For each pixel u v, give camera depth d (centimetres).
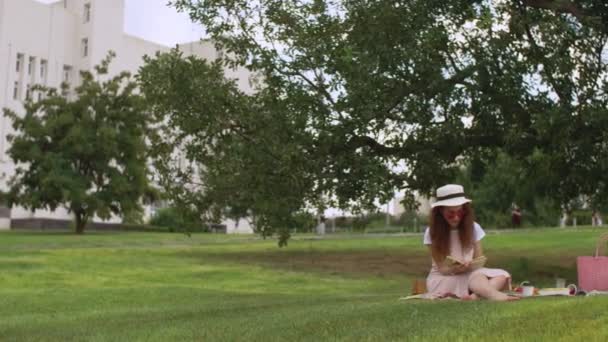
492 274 732
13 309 1037
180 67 1575
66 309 1038
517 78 1448
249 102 1514
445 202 735
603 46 1427
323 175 1425
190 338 567
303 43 1432
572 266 1853
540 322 506
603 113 1315
